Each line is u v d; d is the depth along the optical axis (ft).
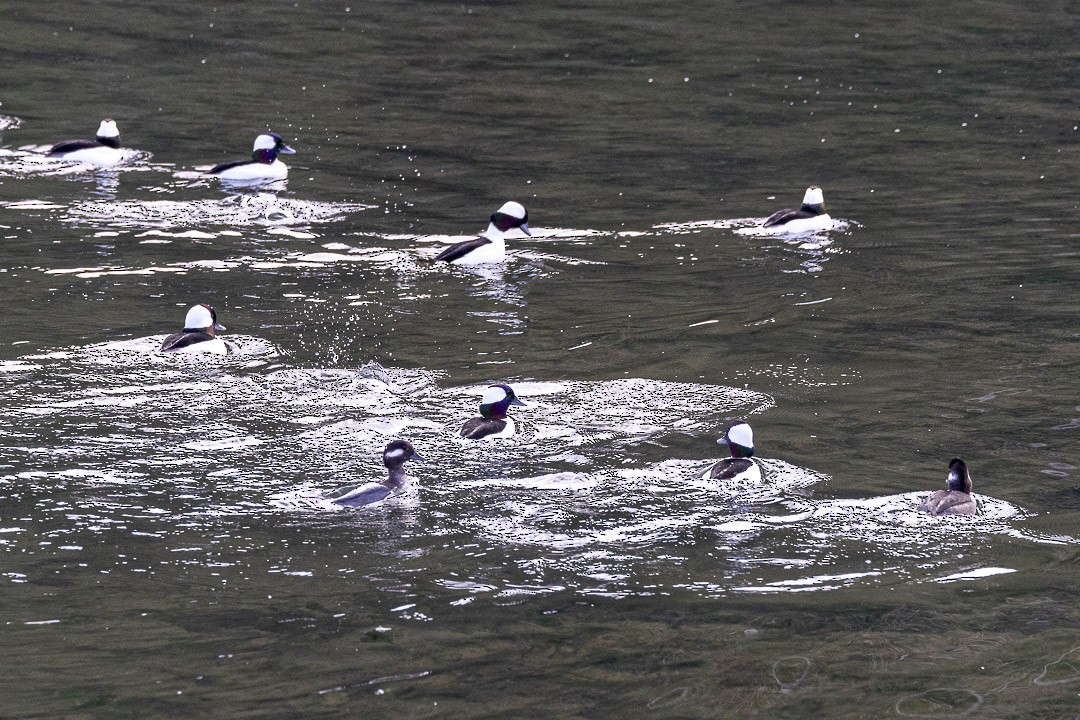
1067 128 109.81
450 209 85.66
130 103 112.27
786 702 33.76
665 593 39.04
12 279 68.80
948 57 136.26
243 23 144.15
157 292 67.51
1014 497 45.60
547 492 45.50
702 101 118.52
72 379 54.90
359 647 35.88
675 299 68.59
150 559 40.37
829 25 149.79
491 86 122.31
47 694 33.42
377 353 59.47
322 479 46.16
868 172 96.37
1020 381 56.90
